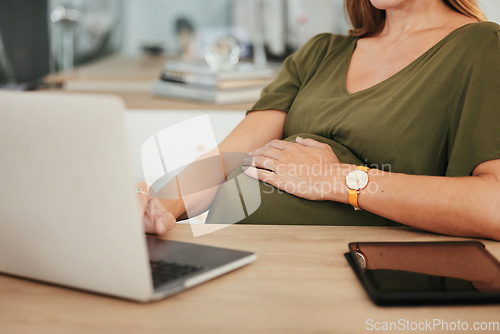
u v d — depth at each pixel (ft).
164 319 2.06
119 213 2.02
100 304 2.18
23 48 13.91
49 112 1.99
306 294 2.25
